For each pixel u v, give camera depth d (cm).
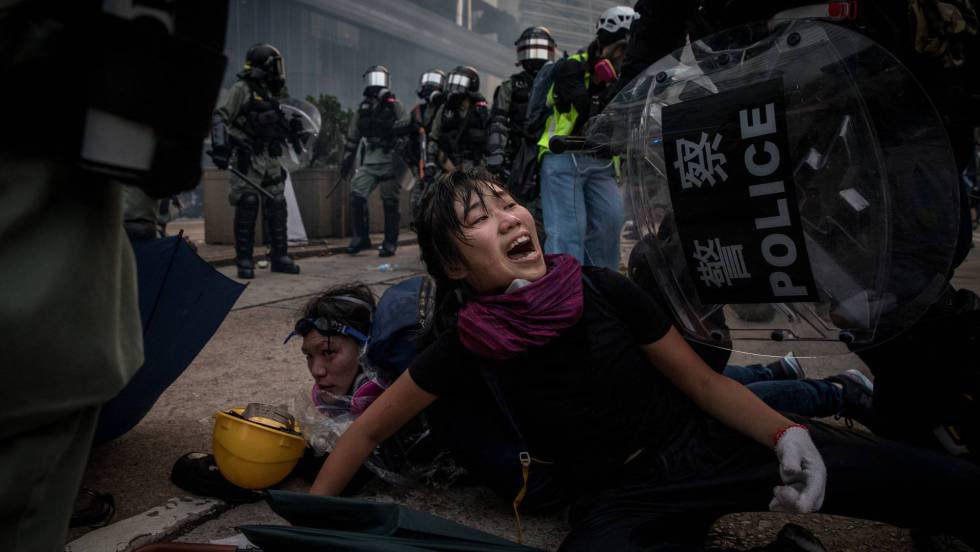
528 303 120
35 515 65
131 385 165
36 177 59
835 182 106
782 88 106
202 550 112
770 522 156
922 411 127
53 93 57
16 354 58
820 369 254
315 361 171
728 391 126
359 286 183
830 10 115
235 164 526
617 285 129
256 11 2141
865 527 153
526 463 130
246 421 159
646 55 160
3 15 55
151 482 175
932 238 110
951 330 120
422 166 649
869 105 106
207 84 64
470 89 609
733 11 130
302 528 108
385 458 168
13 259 58
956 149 129
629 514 123
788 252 108
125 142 58
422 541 110
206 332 175
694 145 113
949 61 121
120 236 69
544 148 332
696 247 117
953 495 115
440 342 134
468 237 123
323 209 844
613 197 339
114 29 56
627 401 127
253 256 603
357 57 2564
